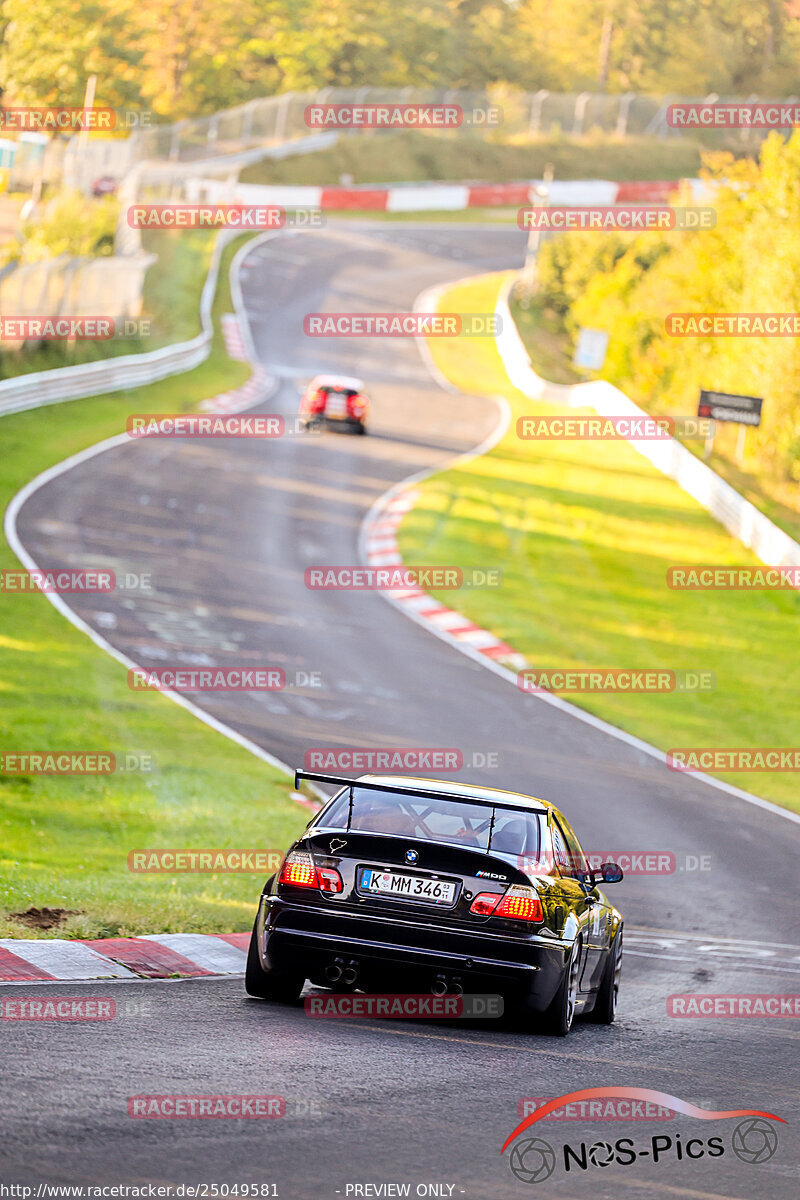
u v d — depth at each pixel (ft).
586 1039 101.86
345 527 453.58
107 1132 61.87
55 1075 70.79
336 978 96.58
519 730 297.33
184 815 193.36
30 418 512.63
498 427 617.62
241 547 413.39
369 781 105.50
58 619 312.71
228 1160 59.82
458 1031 97.91
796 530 492.54
